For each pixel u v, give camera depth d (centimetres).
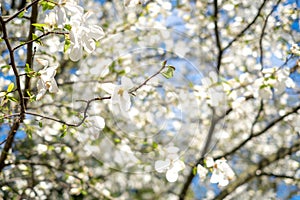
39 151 369
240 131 512
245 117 463
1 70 294
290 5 370
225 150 511
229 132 484
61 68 402
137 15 385
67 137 425
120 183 516
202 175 226
